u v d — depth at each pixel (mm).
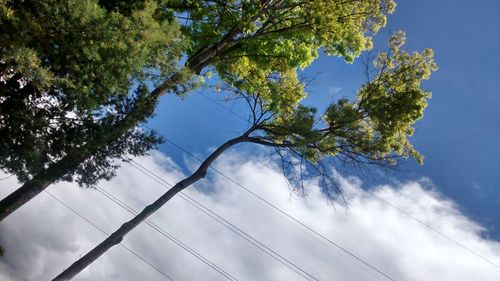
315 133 17938
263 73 20375
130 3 11258
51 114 12789
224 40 18875
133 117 13703
